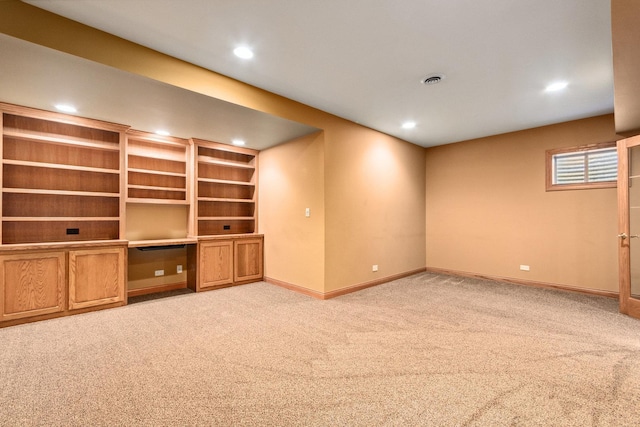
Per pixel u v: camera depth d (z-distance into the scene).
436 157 5.80
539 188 4.64
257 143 4.70
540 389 1.93
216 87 2.91
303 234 4.27
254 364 2.25
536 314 3.37
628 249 3.34
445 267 5.66
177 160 4.47
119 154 3.78
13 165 3.31
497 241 5.04
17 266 2.99
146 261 4.25
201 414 1.69
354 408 1.75
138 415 1.67
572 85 3.20
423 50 2.55
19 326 2.95
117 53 2.35
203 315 3.32
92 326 2.97
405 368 2.20
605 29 2.24
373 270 4.70
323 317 3.27
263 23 2.20
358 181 4.47
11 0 1.94
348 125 4.32
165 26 2.23
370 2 1.97
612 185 4.06
